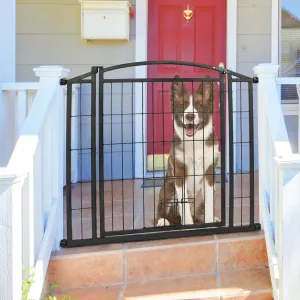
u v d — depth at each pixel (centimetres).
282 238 144
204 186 212
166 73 371
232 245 196
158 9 367
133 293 176
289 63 373
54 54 359
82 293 179
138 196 301
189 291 175
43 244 172
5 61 234
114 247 192
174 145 211
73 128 343
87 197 299
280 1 366
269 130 192
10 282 127
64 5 355
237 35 365
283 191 142
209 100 209
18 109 223
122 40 359
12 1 244
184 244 193
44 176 189
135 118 366
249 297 172
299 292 144
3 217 126
